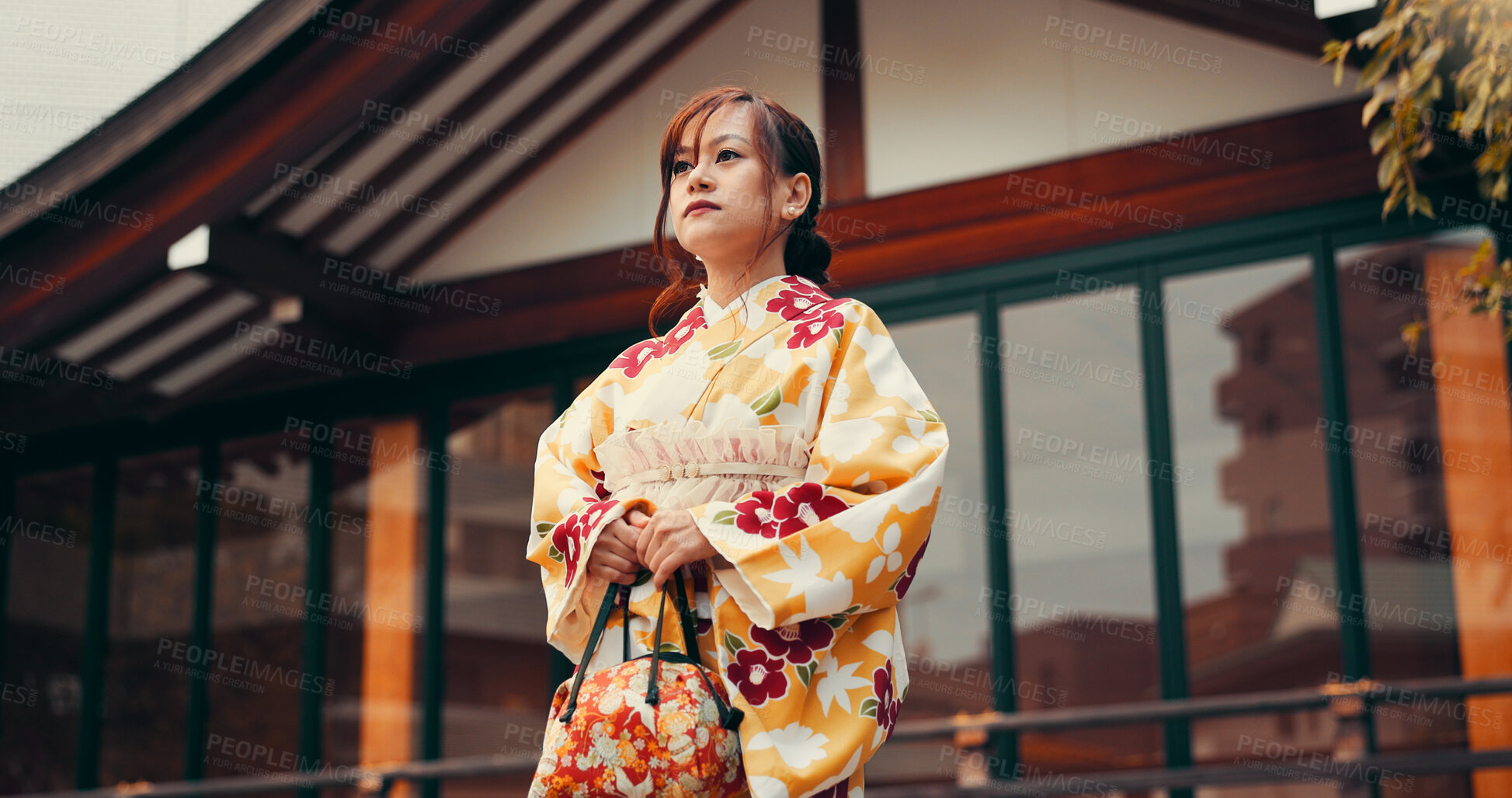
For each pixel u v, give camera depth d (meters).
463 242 7.07
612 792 1.48
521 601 6.65
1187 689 5.15
